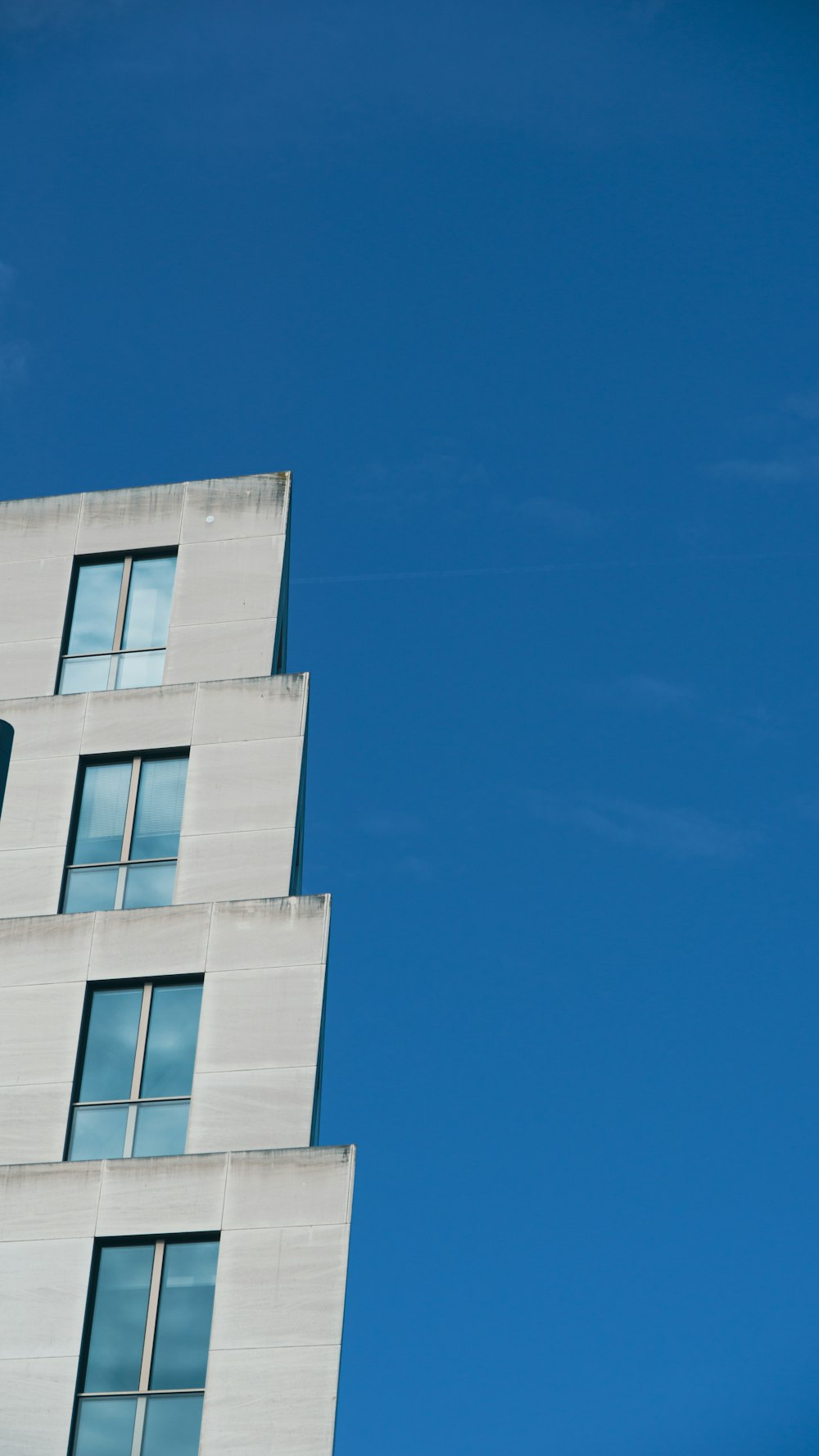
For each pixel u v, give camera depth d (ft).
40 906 110.22
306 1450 88.74
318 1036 102.99
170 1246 96.84
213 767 114.01
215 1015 104.06
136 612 122.72
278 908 107.55
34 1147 100.78
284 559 124.67
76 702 117.80
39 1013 105.40
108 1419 91.76
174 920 107.76
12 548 125.39
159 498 126.72
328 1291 93.50
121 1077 103.65
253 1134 99.86
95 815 114.21
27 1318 94.43
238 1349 92.17
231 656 119.14
